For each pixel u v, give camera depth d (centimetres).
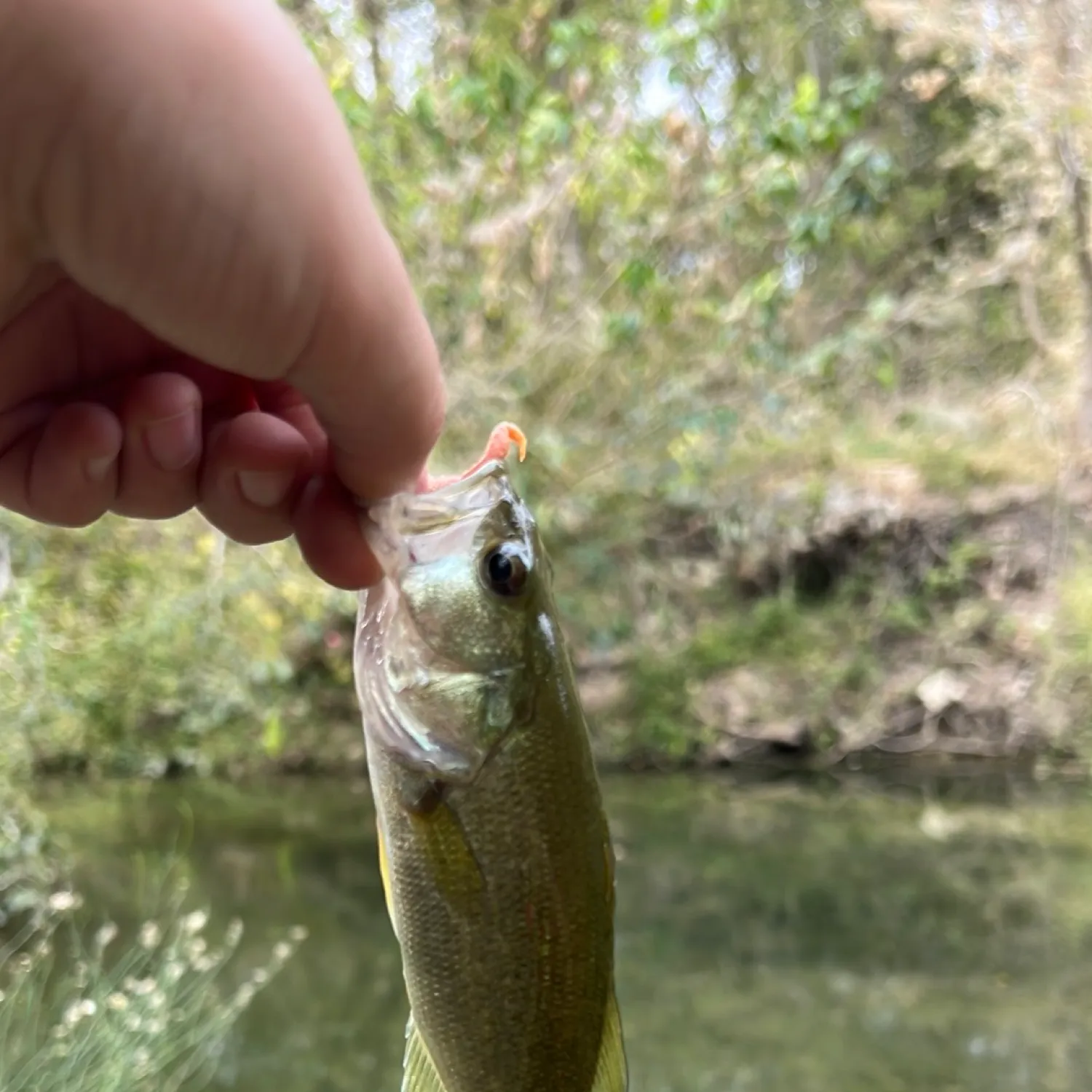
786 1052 74
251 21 16
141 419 23
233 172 16
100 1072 56
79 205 16
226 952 81
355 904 99
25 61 15
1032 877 106
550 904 24
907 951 90
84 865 103
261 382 25
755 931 94
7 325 22
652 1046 76
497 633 24
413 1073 25
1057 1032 77
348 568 24
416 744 24
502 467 26
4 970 74
